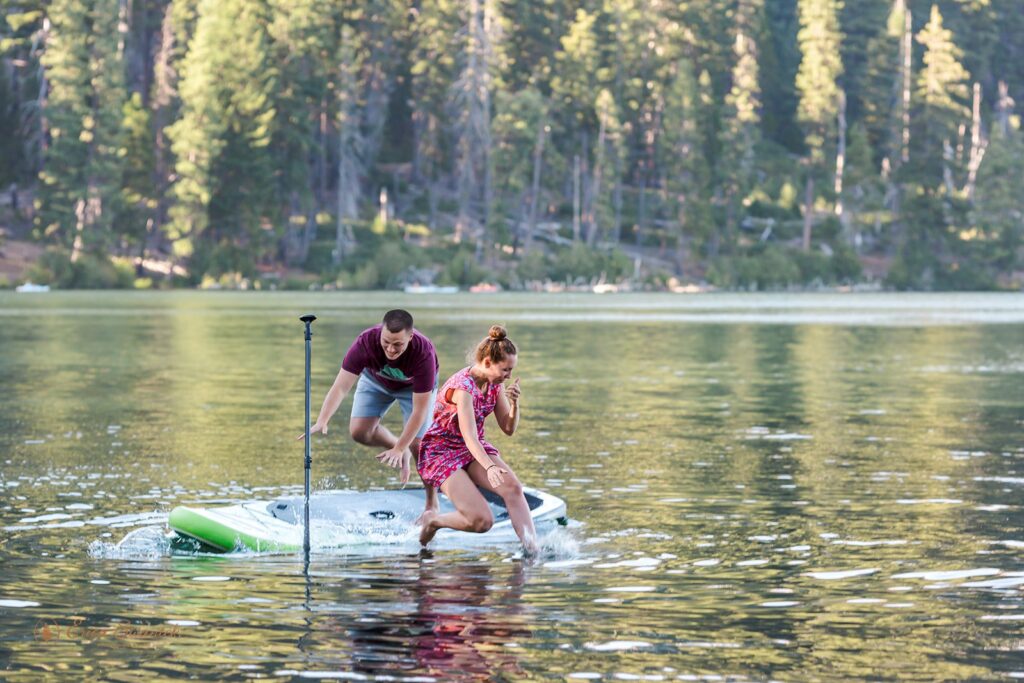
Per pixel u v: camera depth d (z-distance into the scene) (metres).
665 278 158.50
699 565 11.87
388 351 13.60
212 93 137.50
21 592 10.83
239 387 30.39
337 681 8.59
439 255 151.50
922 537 13.13
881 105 183.25
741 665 8.90
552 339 53.19
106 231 136.25
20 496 15.47
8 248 138.12
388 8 157.88
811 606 10.41
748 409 26.28
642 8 171.50
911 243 174.12
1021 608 10.36
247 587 10.99
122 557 12.14
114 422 23.36
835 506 14.91
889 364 39.62
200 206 137.75
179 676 8.68
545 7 168.25
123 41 149.38
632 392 30.06
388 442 14.65
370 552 12.36
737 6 191.12
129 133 141.62
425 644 9.36
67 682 8.58
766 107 195.12
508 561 12.00
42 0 141.38
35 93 147.38
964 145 186.50
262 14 148.38
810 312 88.50
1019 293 164.88
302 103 147.75
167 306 89.00
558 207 172.38
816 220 178.12
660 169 173.50
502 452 19.62
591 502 15.18
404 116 171.50
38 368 36.19
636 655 9.12
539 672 8.76
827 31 173.88
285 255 148.00
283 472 17.47
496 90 159.50
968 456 19.17
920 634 9.62
